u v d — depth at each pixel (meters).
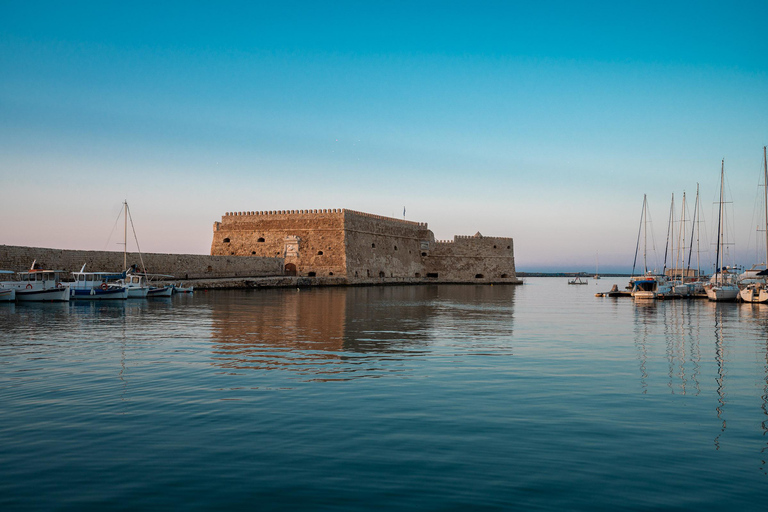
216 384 14.77
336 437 10.52
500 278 115.00
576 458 9.59
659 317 37.88
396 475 8.84
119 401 12.98
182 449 9.84
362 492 8.26
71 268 58.53
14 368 16.89
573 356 19.98
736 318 37.25
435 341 23.56
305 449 9.88
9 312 37.09
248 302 47.91
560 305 51.19
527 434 10.79
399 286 94.25
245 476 8.76
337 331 26.73
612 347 22.45
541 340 24.38
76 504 7.85
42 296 46.09
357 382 15.12
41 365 17.39
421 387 14.59
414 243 108.50
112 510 7.70
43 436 10.48
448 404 12.88
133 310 38.84
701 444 10.38
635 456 9.72
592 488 8.45
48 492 8.20
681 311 44.03
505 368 17.41
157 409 12.30
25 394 13.62
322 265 90.62
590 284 139.12
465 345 22.47
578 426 11.34
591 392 14.27
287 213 94.44
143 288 52.62
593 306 50.03
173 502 7.93
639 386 15.06
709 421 11.82
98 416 11.75
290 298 54.31
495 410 12.43
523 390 14.39
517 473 8.96
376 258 97.31
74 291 48.50
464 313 39.06
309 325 29.36
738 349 22.14
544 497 8.16
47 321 31.17
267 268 87.88
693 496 8.24
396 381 15.28
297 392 13.92
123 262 62.88
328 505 7.87
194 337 24.23
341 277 87.88
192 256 73.88
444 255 110.19
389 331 26.92
